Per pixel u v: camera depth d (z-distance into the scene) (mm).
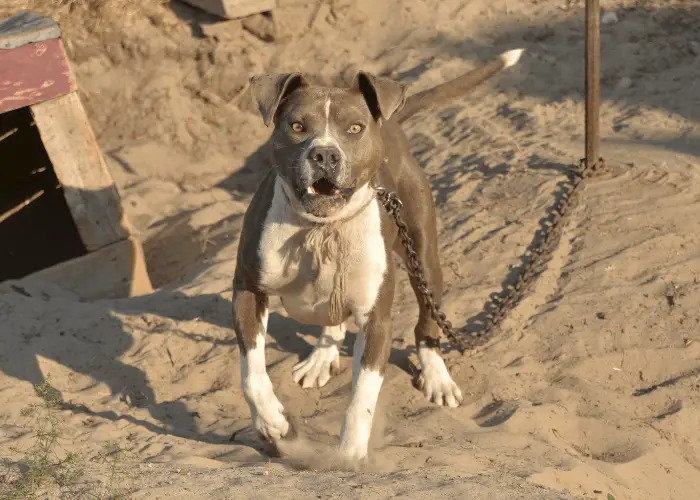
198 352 8742
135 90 15445
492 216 11055
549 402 7789
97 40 15953
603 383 8188
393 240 7145
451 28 16531
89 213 10453
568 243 10219
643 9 16750
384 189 6758
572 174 11727
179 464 6145
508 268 9945
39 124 10109
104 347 8773
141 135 14969
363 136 6082
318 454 6629
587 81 11414
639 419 7703
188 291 9906
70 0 16125
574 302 9148
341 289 6605
